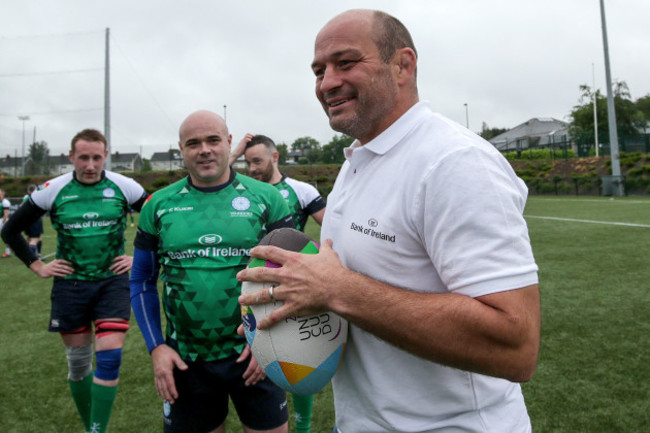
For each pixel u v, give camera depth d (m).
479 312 0.92
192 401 2.04
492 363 0.94
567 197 25.92
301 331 1.21
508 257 0.94
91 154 3.19
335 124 1.21
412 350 1.00
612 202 19.59
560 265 6.94
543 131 66.81
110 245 3.20
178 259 2.04
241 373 2.05
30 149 59.22
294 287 1.06
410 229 1.08
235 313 2.04
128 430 2.86
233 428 2.95
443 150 1.04
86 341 3.07
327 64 1.19
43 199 3.16
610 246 8.43
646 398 2.87
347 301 1.01
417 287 1.10
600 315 4.51
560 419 2.68
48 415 3.10
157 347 2.03
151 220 2.13
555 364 3.41
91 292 3.08
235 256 2.06
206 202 2.09
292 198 3.57
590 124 43.44
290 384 1.24
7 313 5.66
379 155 1.19
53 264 3.08
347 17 1.18
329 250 1.11
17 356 4.19
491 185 0.97
